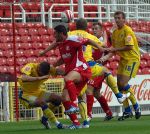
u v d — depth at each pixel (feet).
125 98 97.04
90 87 92.79
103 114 122.72
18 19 187.11
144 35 177.27
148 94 127.24
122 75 97.60
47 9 194.90
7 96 115.65
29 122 102.94
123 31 95.45
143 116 115.24
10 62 156.66
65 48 75.15
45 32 171.94
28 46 165.37
